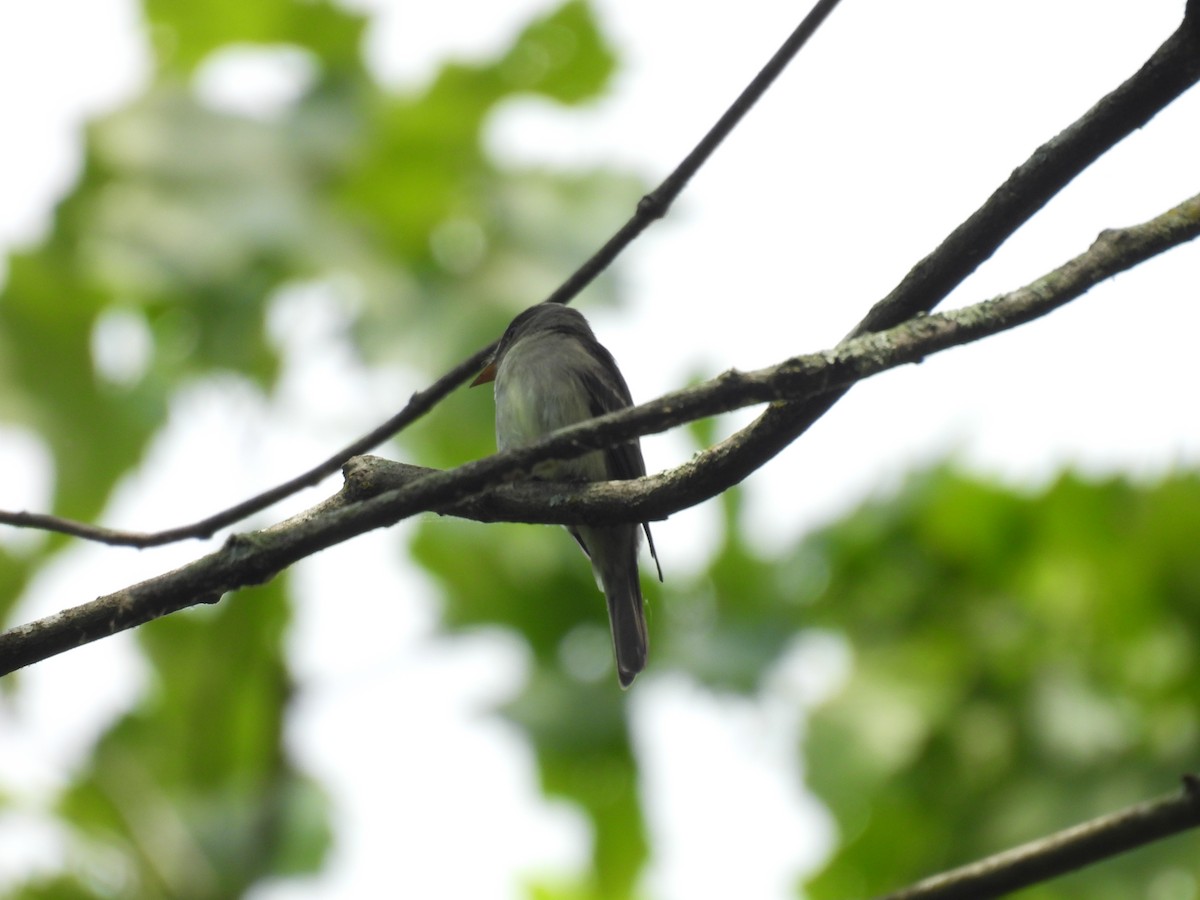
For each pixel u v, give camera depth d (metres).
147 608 5.49
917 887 7.12
